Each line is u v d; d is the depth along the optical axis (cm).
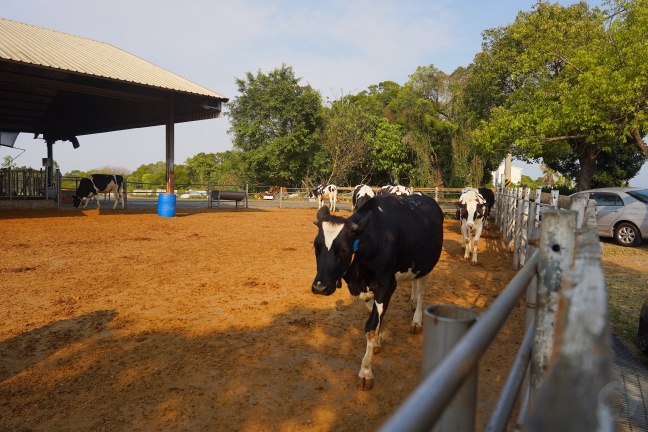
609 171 2745
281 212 2266
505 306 125
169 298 656
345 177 3825
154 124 2109
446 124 3328
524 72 1934
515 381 167
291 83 3741
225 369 429
